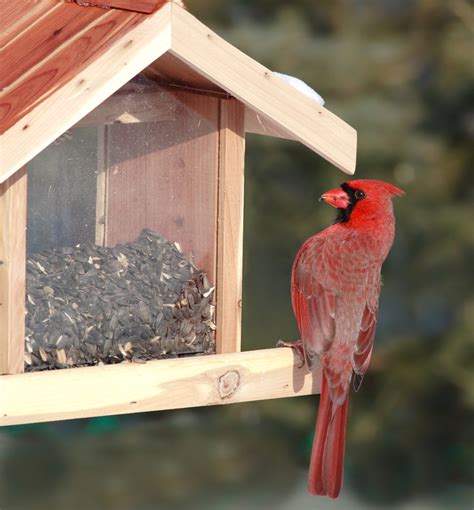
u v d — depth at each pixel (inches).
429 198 695.7
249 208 692.1
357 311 338.3
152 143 303.3
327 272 339.6
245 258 705.0
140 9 269.0
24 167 269.0
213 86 302.5
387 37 727.7
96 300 295.0
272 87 289.9
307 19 729.0
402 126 676.7
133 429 666.2
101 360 295.9
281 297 708.0
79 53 260.5
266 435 693.9
